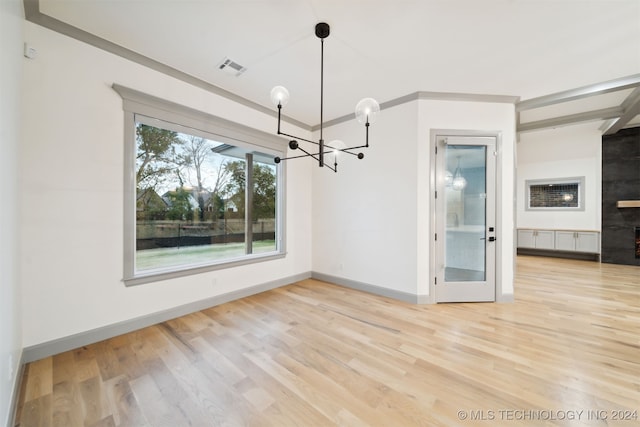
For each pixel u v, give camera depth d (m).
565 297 3.52
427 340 2.35
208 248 3.33
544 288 3.92
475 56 2.54
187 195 3.12
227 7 1.94
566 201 6.23
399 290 3.46
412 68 2.75
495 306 3.19
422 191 3.31
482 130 3.32
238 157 3.67
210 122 3.10
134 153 2.54
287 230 4.17
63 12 1.99
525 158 6.75
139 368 1.92
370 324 2.68
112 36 2.27
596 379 1.79
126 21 2.09
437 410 1.53
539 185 6.57
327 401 1.60
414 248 3.33
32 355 1.98
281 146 4.04
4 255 1.37
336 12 1.98
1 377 1.26
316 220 4.49
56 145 2.10
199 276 3.06
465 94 3.29
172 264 2.96
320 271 4.43
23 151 1.95
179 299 2.88
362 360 2.04
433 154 3.29
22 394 1.64
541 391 1.68
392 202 3.54
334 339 2.37
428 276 3.31
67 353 2.11
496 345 2.26
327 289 3.91
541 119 4.50
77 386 1.72
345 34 2.22
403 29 2.16
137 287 2.57
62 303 2.13
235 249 3.64
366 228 3.82
